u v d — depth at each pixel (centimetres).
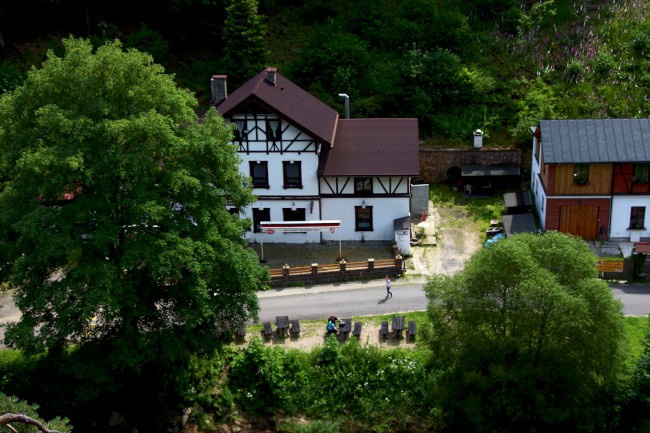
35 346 3038
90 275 2956
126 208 3098
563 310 2809
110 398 3425
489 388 3003
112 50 3130
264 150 4584
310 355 3591
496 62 6081
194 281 3128
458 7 6556
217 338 3419
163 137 3033
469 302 2958
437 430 3359
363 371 3516
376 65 6041
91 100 3044
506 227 4662
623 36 6138
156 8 6194
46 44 5812
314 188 4653
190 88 5900
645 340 3400
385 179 4609
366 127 4866
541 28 6331
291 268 4322
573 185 4466
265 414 3494
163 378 3388
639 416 3144
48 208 2983
